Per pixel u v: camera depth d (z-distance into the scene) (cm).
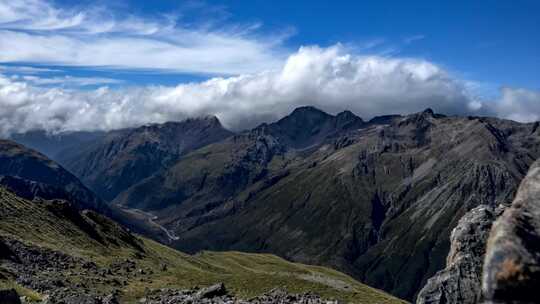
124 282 9931
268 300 7469
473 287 4153
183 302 7681
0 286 6694
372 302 9025
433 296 4316
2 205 12888
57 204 15225
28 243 10606
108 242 14975
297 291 9369
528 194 2284
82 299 6144
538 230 2111
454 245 4547
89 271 10162
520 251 2020
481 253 4309
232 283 10081
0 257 8950
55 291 7612
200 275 11338
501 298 1998
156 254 17338
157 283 10338
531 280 1958
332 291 9631
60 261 10275
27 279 7950
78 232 14200
